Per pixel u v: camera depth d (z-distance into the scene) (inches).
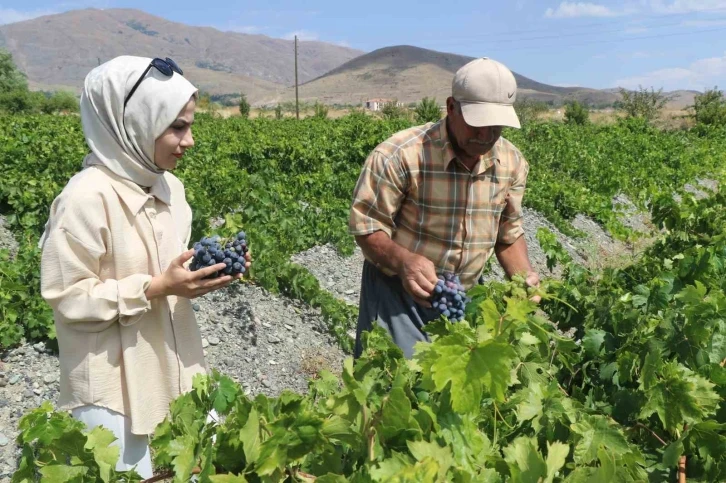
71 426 76.5
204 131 972.6
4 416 208.8
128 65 104.1
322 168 625.9
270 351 269.7
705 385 88.6
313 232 405.7
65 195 103.7
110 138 105.2
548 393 86.5
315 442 65.7
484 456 71.8
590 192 642.8
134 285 105.6
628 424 96.0
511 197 142.8
